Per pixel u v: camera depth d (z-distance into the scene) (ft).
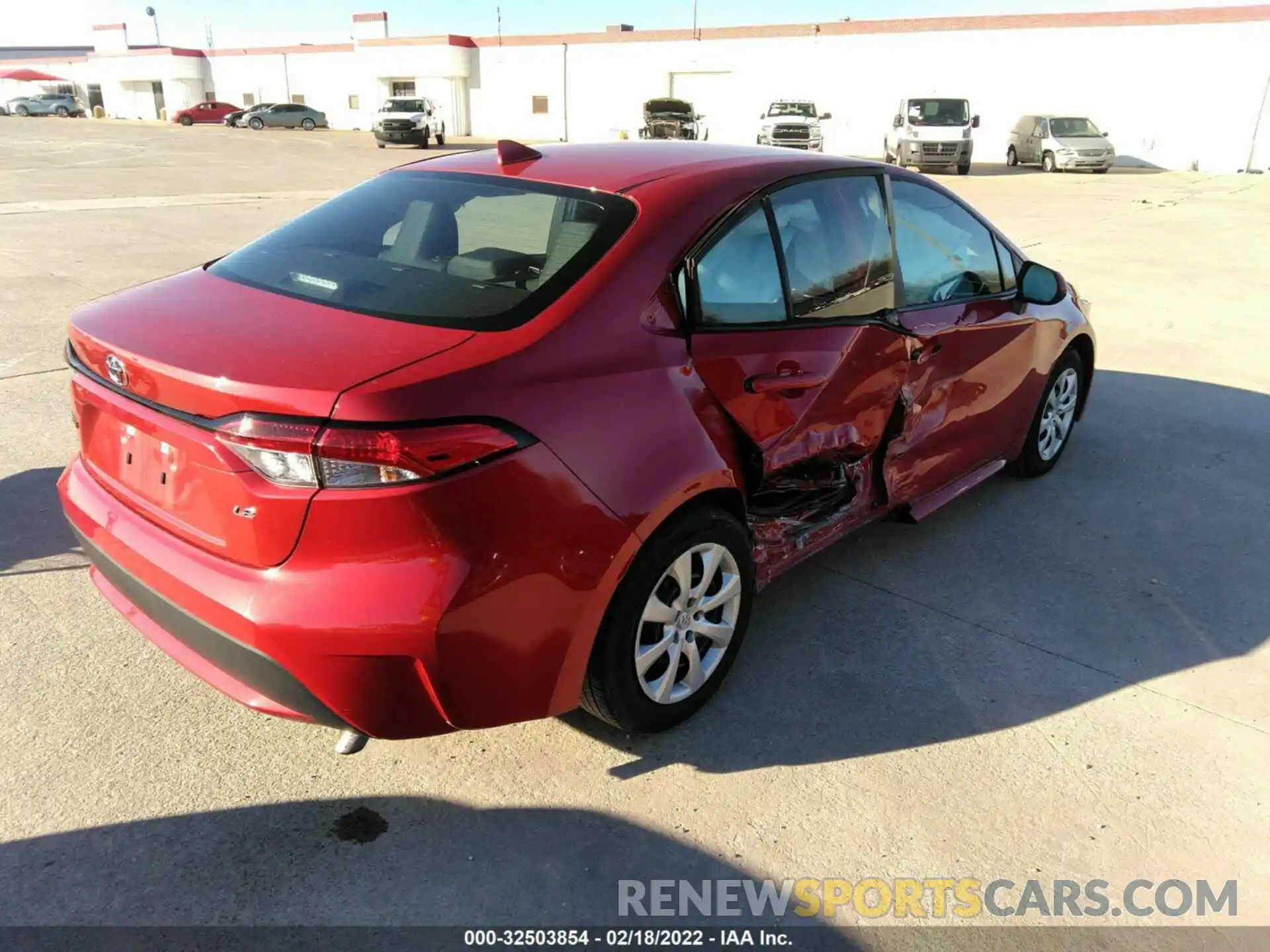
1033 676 10.28
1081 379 16.25
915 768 8.80
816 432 9.89
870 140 109.60
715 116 120.57
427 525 6.57
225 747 8.74
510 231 8.66
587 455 7.38
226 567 6.97
